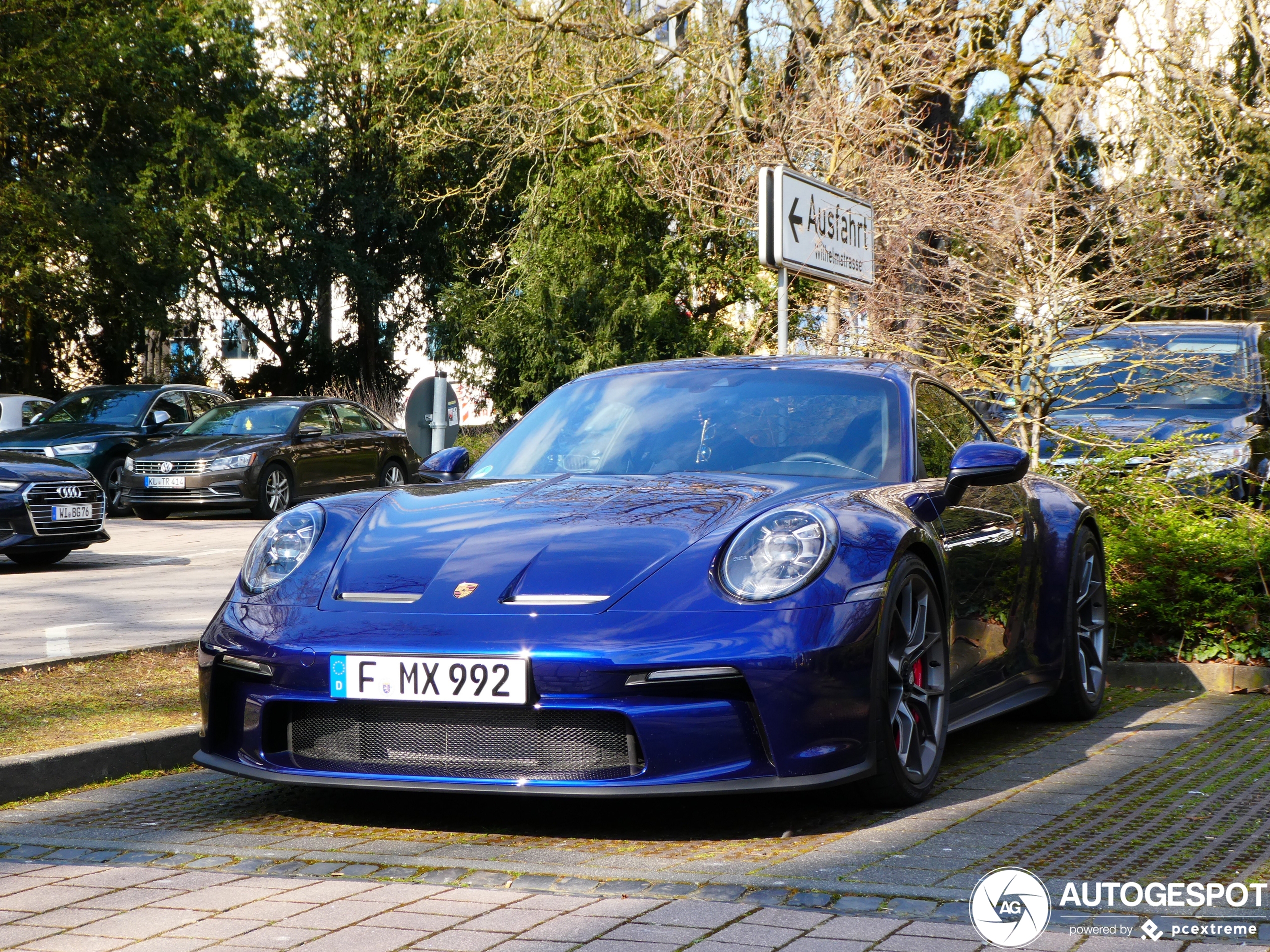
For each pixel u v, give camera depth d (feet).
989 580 14.65
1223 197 38.32
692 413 15.06
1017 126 47.50
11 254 81.10
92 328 105.19
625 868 10.16
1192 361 26.20
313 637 11.44
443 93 76.33
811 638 10.96
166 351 119.14
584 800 12.55
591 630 10.83
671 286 83.20
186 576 33.24
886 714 11.64
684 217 60.64
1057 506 17.29
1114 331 26.48
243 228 99.81
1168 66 45.37
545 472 14.64
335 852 10.87
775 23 50.49
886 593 11.65
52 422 59.06
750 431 14.56
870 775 11.32
